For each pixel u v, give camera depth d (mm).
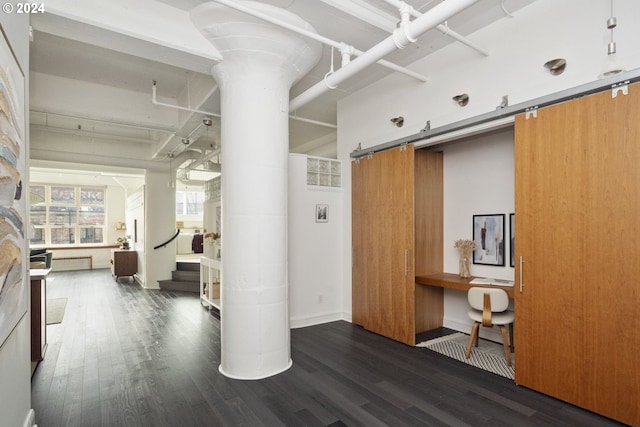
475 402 2783
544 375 2879
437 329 4734
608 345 2514
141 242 8625
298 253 4902
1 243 1601
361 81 4684
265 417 2590
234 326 3291
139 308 6086
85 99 4766
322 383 3137
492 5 3109
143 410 2691
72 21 2635
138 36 2865
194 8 3025
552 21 2939
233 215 3303
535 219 2936
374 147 4621
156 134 6945
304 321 4922
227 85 3348
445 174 4770
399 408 2705
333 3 2900
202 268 6527
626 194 2436
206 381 3189
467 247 4285
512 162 4031
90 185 11773
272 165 3375
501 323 3457
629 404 2410
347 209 5215
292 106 3982
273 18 2762
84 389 3033
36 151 6320
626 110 2443
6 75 1724
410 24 2549
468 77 3580
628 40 2539
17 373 2035
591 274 2602
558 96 2787
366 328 4746
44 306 3895
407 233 4168
